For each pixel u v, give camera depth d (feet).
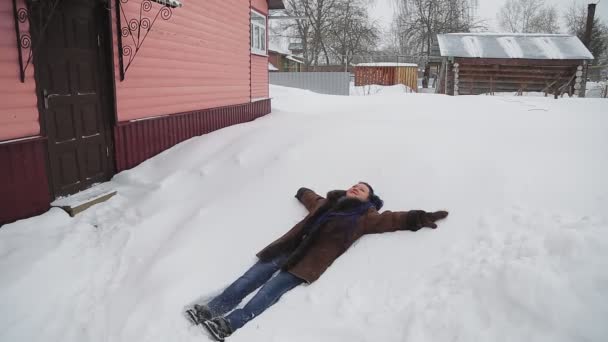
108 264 11.98
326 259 10.77
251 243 12.23
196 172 17.15
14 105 13.21
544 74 56.34
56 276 11.23
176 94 22.40
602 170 13.15
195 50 24.12
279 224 12.85
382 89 85.92
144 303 10.05
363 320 9.34
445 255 10.50
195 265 11.32
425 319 8.82
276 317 9.66
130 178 17.62
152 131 20.30
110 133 17.93
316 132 18.26
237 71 30.50
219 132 22.21
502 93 57.98
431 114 24.26
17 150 13.41
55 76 14.83
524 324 7.93
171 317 9.70
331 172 14.97
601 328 7.36
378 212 12.52
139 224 13.71
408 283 10.01
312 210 12.63
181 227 13.21
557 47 55.57
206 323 9.25
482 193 12.59
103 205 15.39
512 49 55.62
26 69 13.48
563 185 12.45
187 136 23.49
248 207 13.74
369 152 15.80
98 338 9.37
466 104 29.48
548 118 21.49
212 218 13.34
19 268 11.10
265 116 35.32
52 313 10.14
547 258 9.02
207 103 26.07
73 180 15.98
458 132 17.29
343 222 11.37
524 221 10.85
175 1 18.34
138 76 19.16
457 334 8.26
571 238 9.11
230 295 10.07
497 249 10.05
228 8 28.48
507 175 13.29
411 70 92.32
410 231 11.46
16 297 10.28
